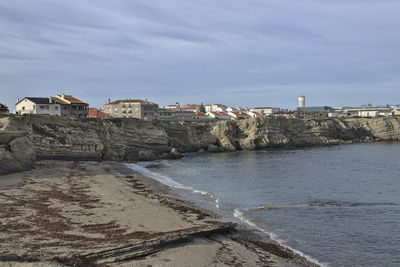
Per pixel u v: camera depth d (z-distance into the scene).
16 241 19.92
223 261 20.38
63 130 66.25
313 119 147.75
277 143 122.50
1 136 46.22
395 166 71.81
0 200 30.20
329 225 29.64
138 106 140.12
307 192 44.41
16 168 46.78
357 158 86.94
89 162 66.19
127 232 23.41
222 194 42.38
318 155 94.62
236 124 120.25
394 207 36.38
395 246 24.75
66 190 37.12
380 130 152.38
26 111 89.81
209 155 96.94
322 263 21.53
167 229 24.73
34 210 27.61
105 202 32.56
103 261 18.73
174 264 19.28
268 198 40.44
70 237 21.47
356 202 38.75
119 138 82.00
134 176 52.34
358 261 22.08
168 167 69.50
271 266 20.38
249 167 69.69
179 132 104.81
